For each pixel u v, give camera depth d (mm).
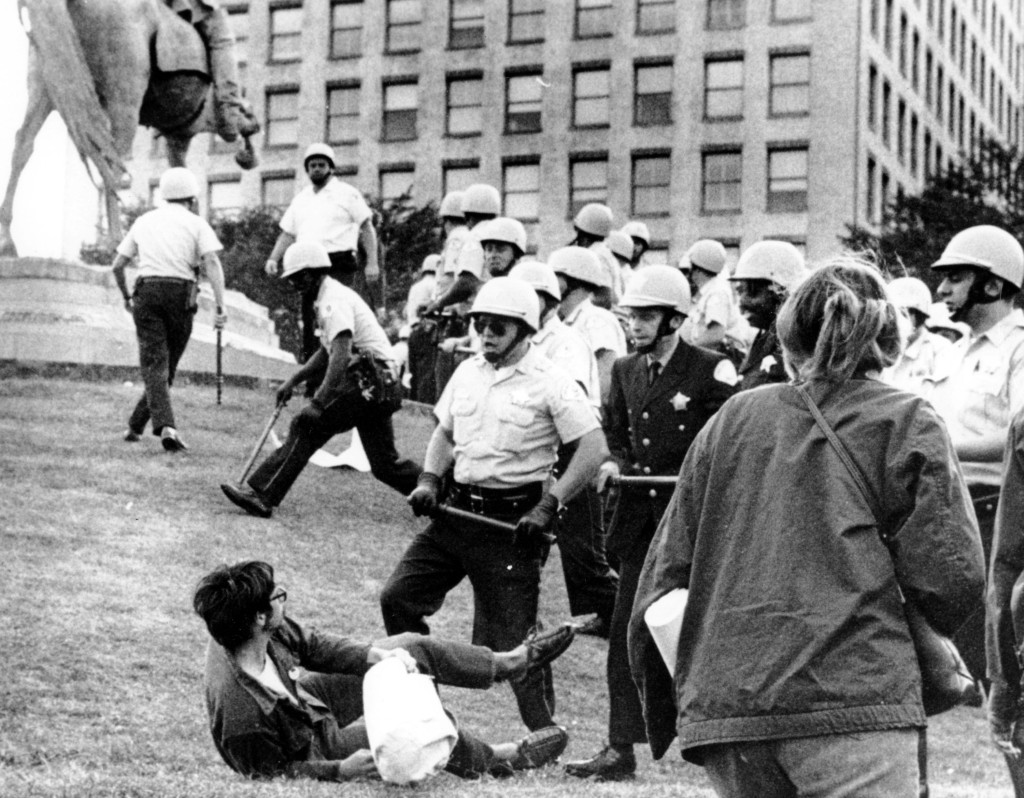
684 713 4617
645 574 4898
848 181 74188
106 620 10945
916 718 4414
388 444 14469
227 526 14141
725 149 76000
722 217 76125
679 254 76688
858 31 74125
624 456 9695
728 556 4668
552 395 8969
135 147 86000
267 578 7504
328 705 7859
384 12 83125
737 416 4832
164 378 17000
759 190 75562
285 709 7461
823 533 4574
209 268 17000
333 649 7723
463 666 8023
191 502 14906
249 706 7422
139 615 11203
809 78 74875
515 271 11344
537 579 8953
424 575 9008
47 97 22922
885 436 4641
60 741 8352
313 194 20234
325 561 13516
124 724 8867
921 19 84438
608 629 12422
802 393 4773
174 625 11070
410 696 7180
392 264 66562
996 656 6363
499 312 8938
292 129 84375
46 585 11672
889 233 60031
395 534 14992
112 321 22891
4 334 21859
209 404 20594
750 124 75688
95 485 15156
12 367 21500
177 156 24703
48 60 22312
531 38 80188
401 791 7000
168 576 12344
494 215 18422
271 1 84938
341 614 11906
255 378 23562
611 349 12938
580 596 11703
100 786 6820
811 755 4414
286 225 20250
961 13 92625
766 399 4809
